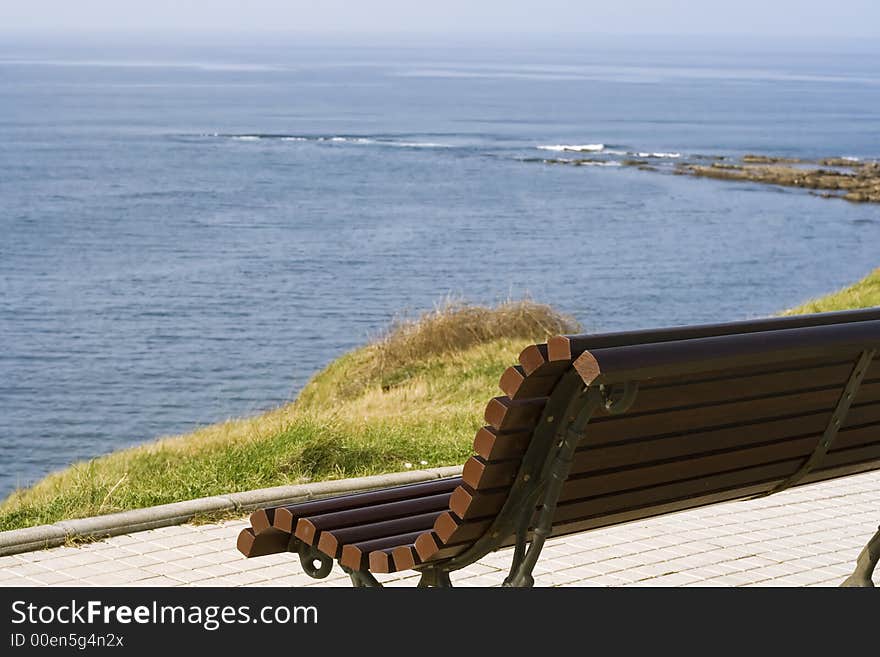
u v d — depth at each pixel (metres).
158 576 5.80
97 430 33.72
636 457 3.82
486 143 157.50
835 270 65.69
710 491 4.28
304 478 8.06
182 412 35.62
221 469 8.19
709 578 5.85
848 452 4.76
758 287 59.88
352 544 4.07
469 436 9.55
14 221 81.19
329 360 42.19
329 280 59.19
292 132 172.88
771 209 94.44
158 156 133.62
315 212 87.44
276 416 14.94
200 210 88.25
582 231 79.19
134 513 6.57
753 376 3.89
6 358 43.22
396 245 71.25
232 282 58.72
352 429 9.73
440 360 20.50
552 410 3.54
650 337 3.49
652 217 87.44
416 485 4.71
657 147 154.62
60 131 170.12
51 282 59.22
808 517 7.06
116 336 46.91
